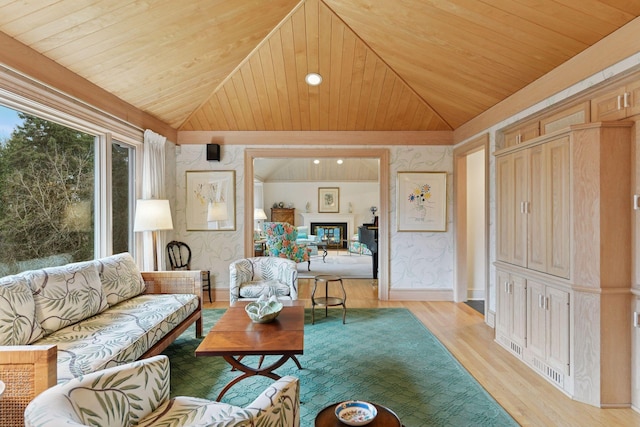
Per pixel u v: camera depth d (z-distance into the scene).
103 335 2.24
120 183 3.85
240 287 3.79
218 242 4.99
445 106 4.37
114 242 3.72
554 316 2.55
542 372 2.68
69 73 2.80
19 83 2.36
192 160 4.97
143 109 3.98
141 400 1.43
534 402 2.32
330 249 12.05
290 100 4.43
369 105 4.52
